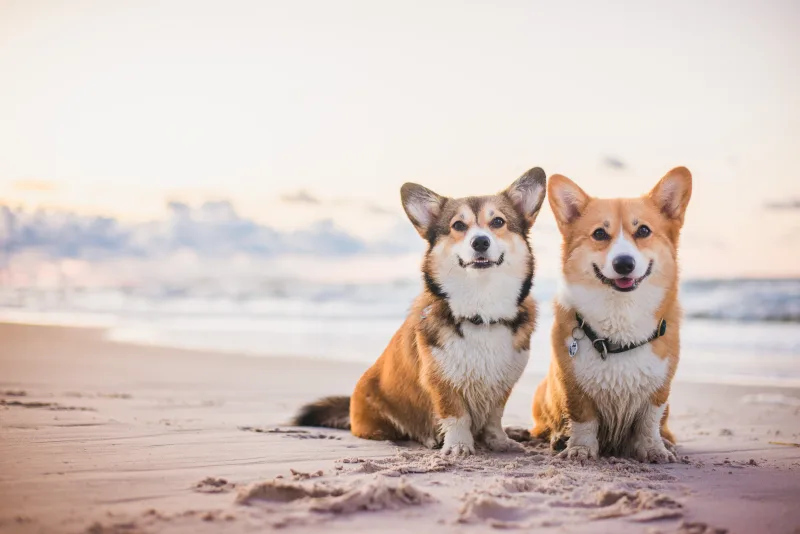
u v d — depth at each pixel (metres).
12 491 1.54
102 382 2.97
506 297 1.94
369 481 1.60
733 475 1.72
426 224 2.03
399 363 2.05
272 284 8.33
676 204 1.91
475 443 2.02
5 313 6.97
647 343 1.86
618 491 1.52
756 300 5.70
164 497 1.51
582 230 1.89
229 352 4.18
